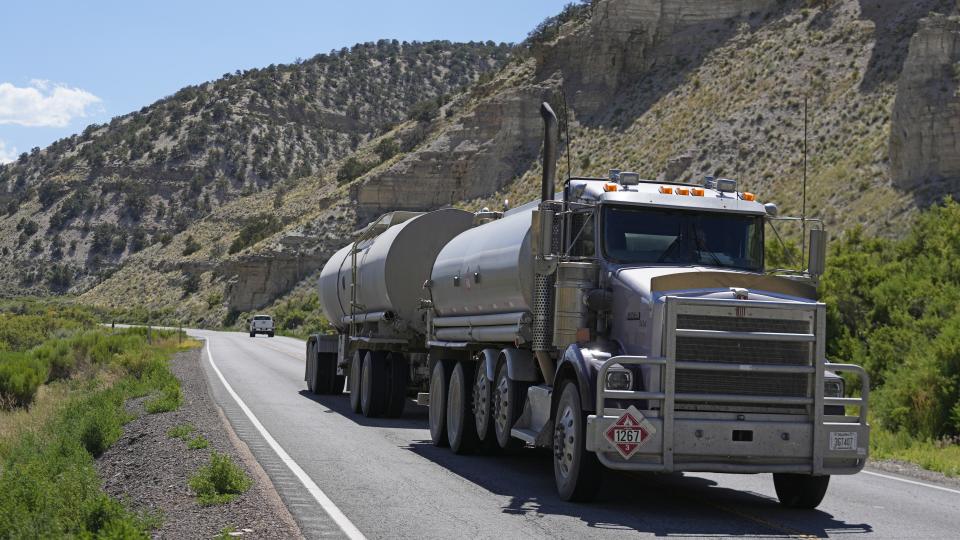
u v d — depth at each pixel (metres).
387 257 19.14
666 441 9.49
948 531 9.52
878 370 23.81
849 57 73.38
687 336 9.62
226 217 158.50
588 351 10.34
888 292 27.34
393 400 19.42
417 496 10.62
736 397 9.66
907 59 50.94
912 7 75.25
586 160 86.38
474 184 99.62
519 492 11.16
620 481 12.30
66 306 138.12
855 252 34.22
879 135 57.78
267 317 80.75
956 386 18.53
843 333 26.81
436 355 16.56
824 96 69.81
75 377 34.94
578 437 10.20
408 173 105.50
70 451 16.00
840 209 51.12
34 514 9.91
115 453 15.91
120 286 149.50
